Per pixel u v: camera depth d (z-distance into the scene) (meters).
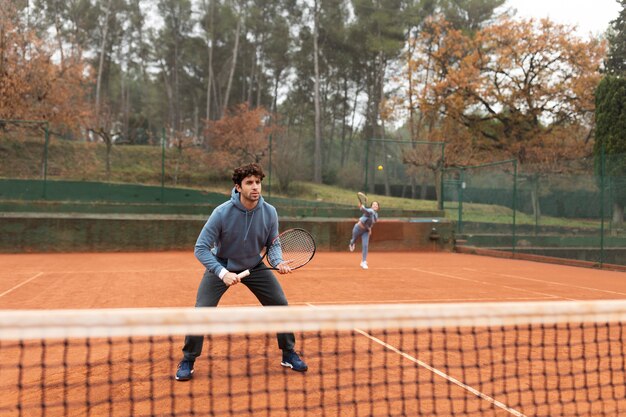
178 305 6.34
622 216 14.96
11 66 25.00
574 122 31.31
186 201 19.17
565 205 16.86
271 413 2.73
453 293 7.62
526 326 4.86
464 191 19.86
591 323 5.03
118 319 2.30
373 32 43.66
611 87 23.80
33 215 15.46
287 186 22.88
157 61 53.09
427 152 20.72
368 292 7.61
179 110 50.22
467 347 4.10
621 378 3.43
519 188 18.25
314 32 43.44
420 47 34.09
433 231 18.53
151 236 16.30
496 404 2.89
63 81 28.16
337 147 49.25
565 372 3.55
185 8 49.31
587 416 2.72
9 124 17.72
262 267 3.75
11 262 12.34
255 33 48.22
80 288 7.76
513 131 32.22
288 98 53.16
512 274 11.00
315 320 2.52
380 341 4.25
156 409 2.78
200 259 3.47
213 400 2.94
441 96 32.38
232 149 21.75
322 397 2.80
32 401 2.91
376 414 2.71
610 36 39.81
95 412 2.74
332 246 17.70
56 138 27.12
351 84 50.75
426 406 2.84
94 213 16.47
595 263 13.28
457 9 41.62
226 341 4.29
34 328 2.22
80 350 3.95
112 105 53.31
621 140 23.36
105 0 48.88
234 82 52.31
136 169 26.58
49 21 46.75
